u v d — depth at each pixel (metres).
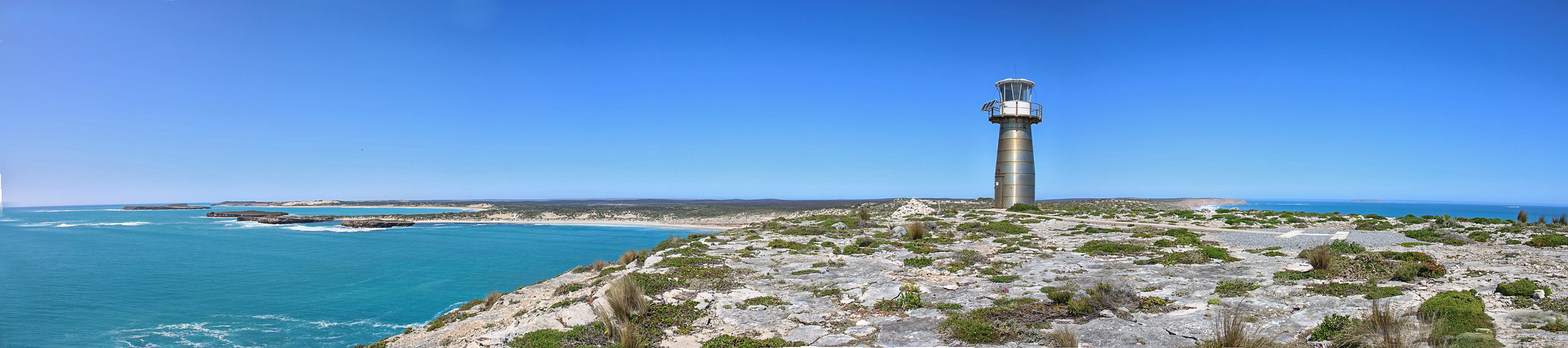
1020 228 33.09
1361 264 16.22
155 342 26.53
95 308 32.88
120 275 45.28
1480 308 10.21
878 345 10.76
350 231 102.06
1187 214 44.94
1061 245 25.70
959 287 15.88
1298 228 35.06
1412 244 23.88
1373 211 180.62
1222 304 12.78
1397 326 9.46
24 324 29.19
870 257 22.75
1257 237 27.98
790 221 43.84
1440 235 27.41
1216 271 17.59
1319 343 9.55
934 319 12.55
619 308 13.05
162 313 31.75
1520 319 10.01
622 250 67.06
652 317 13.14
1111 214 45.72
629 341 11.07
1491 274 14.93
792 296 15.31
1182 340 10.20
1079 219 41.38
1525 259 18.20
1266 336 10.04
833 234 33.25
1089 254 22.23
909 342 10.91
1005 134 50.75
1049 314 12.46
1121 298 13.09
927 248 24.59
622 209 180.50
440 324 17.16
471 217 150.75
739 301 14.61
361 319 30.44
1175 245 23.83
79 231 100.50
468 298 35.66
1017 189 50.19
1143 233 29.52
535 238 86.38
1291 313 11.70
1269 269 17.55
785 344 10.98
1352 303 12.24
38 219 157.12
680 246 28.52
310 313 31.61
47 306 33.53
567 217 146.88
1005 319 12.13
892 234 31.77
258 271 47.38
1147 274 17.38
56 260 56.25
